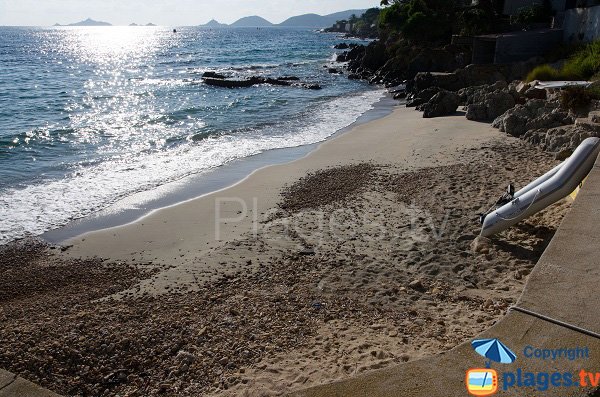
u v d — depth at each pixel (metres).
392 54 43.69
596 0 28.42
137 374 5.20
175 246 9.22
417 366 3.08
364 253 8.01
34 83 39.78
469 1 45.28
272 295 6.73
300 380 4.69
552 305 3.63
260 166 14.63
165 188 12.77
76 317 6.46
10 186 12.95
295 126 21.08
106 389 5.00
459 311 5.97
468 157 13.27
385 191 11.18
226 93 33.19
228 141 18.22
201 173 14.07
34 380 5.09
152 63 62.78
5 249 9.31
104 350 5.56
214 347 5.50
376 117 23.14
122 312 6.54
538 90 18.45
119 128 20.81
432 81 28.94
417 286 6.75
